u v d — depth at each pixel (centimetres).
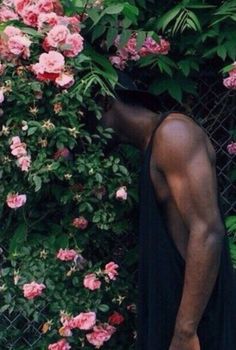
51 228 347
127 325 360
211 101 384
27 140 330
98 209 343
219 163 386
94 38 343
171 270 304
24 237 345
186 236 302
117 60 350
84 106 330
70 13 341
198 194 288
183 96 383
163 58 362
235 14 357
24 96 328
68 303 343
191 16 357
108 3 349
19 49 323
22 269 343
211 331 301
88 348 353
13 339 368
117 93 327
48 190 340
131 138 326
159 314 307
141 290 316
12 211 347
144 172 305
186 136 293
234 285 312
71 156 336
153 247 306
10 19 336
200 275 288
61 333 342
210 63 381
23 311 347
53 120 332
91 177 335
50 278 342
